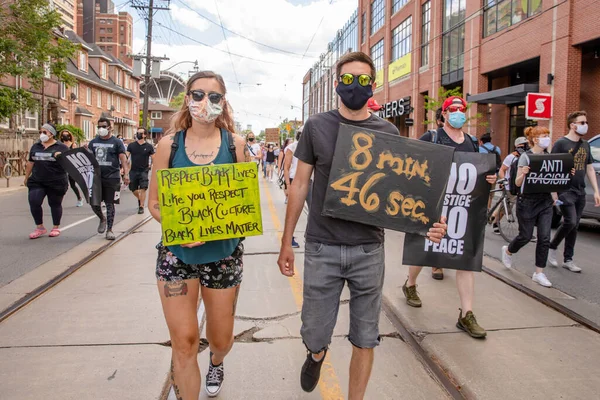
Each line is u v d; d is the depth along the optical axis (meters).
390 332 3.96
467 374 3.22
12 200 13.81
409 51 32.31
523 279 5.56
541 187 5.25
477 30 22.53
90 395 2.90
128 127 52.47
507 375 3.22
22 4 16.31
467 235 3.99
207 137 2.70
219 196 2.56
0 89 16.91
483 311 4.45
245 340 3.78
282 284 5.22
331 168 2.55
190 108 2.57
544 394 2.99
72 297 4.70
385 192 2.57
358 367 2.61
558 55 16.53
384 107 37.53
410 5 31.91
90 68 44.06
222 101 2.62
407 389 3.06
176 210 2.52
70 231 8.47
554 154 5.25
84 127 39.94
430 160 2.62
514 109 22.14
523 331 3.97
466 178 4.00
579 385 3.10
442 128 4.33
